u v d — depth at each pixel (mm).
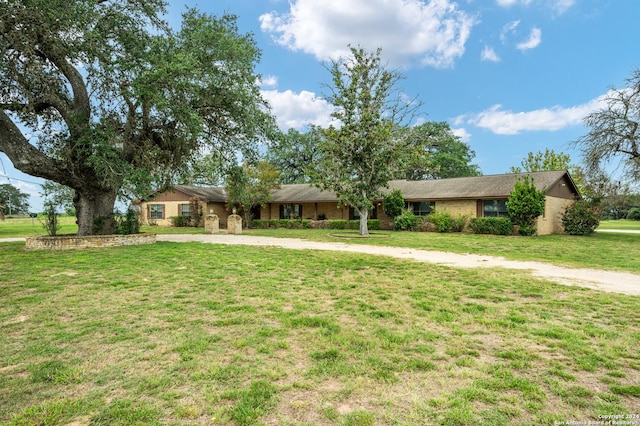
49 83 11648
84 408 2264
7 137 10469
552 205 19906
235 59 12828
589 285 6059
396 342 3441
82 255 9469
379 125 16109
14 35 9359
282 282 6199
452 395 2455
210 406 2297
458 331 3752
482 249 11781
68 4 9602
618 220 45406
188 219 28047
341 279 6504
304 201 25781
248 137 14398
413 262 8609
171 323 3967
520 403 2365
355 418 2166
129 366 2881
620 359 3084
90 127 11289
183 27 13109
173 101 11477
